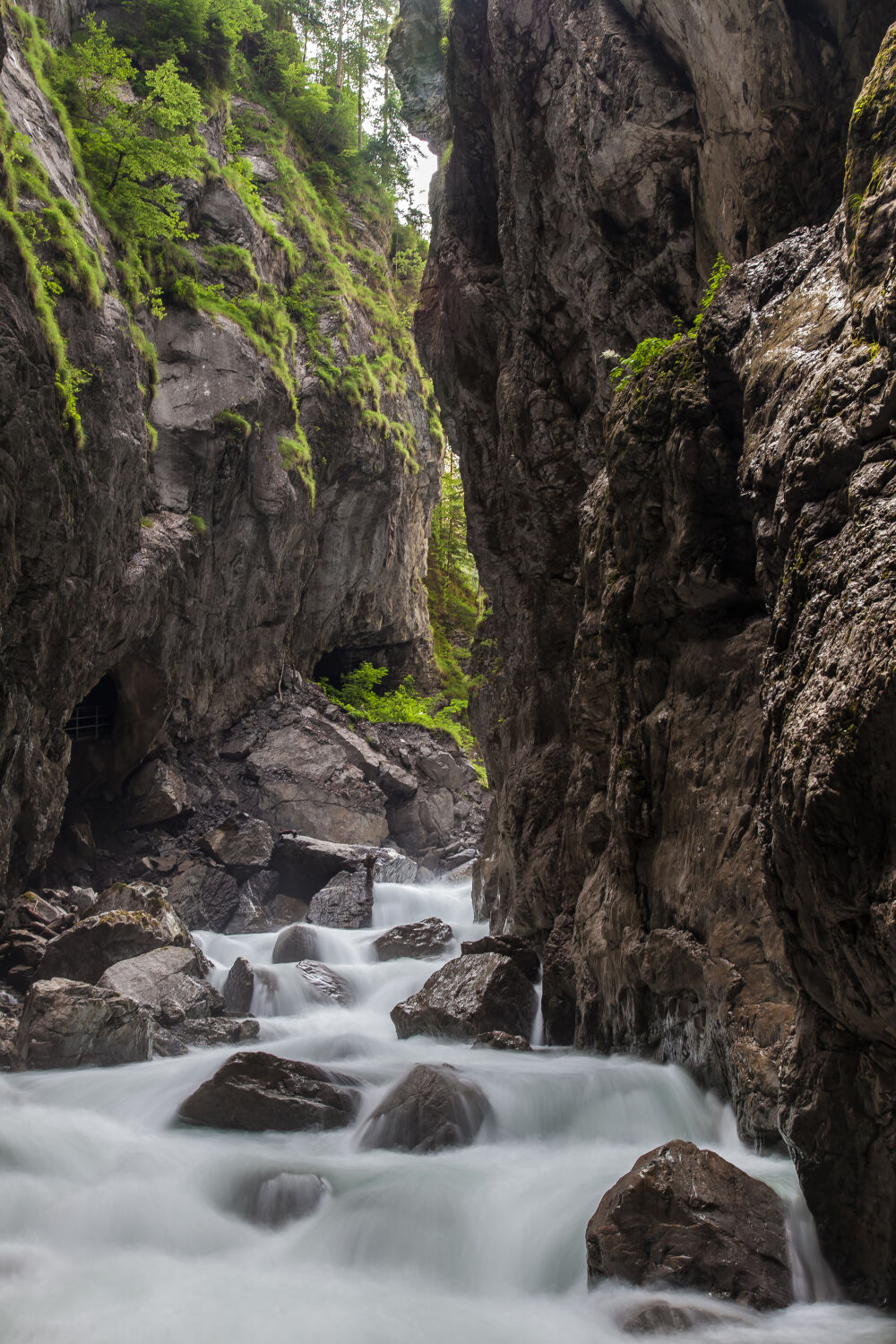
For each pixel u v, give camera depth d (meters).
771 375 5.87
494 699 18.83
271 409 30.61
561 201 13.42
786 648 5.18
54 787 21.31
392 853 28.95
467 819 36.12
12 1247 6.68
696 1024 7.84
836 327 5.30
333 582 36.56
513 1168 7.34
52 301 19.94
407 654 42.81
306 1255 6.62
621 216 11.97
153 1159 7.99
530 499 14.88
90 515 21.08
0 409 17.36
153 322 27.41
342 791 31.44
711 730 7.78
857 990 4.59
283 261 35.28
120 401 22.20
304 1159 7.84
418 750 36.22
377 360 38.38
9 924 18.56
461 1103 8.30
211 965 17.56
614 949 9.18
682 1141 5.84
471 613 50.03
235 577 30.05
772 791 4.93
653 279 12.00
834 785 4.31
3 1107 9.70
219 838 26.91
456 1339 5.20
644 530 8.47
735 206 9.88
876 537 4.43
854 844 4.32
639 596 8.69
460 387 16.84
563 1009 11.66
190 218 30.72
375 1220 6.64
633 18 11.09
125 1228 6.87
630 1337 4.91
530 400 14.59
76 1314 5.59
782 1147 6.38
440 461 43.75
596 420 13.70
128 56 27.58
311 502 32.50
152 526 25.98
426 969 17.78
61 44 28.11
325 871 26.72
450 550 51.16
